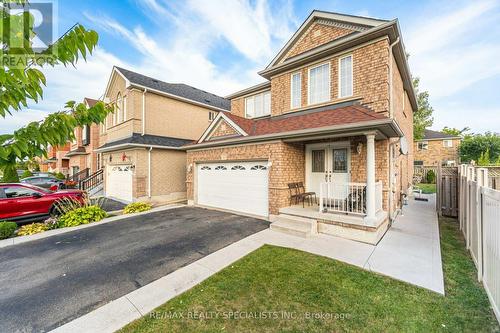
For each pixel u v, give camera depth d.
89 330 2.92
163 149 13.30
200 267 4.63
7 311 3.30
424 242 5.96
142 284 4.02
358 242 6.01
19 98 1.54
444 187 9.08
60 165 24.47
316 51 8.98
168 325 3.00
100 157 17.48
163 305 3.41
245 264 4.72
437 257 5.03
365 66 8.02
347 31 8.74
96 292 3.78
